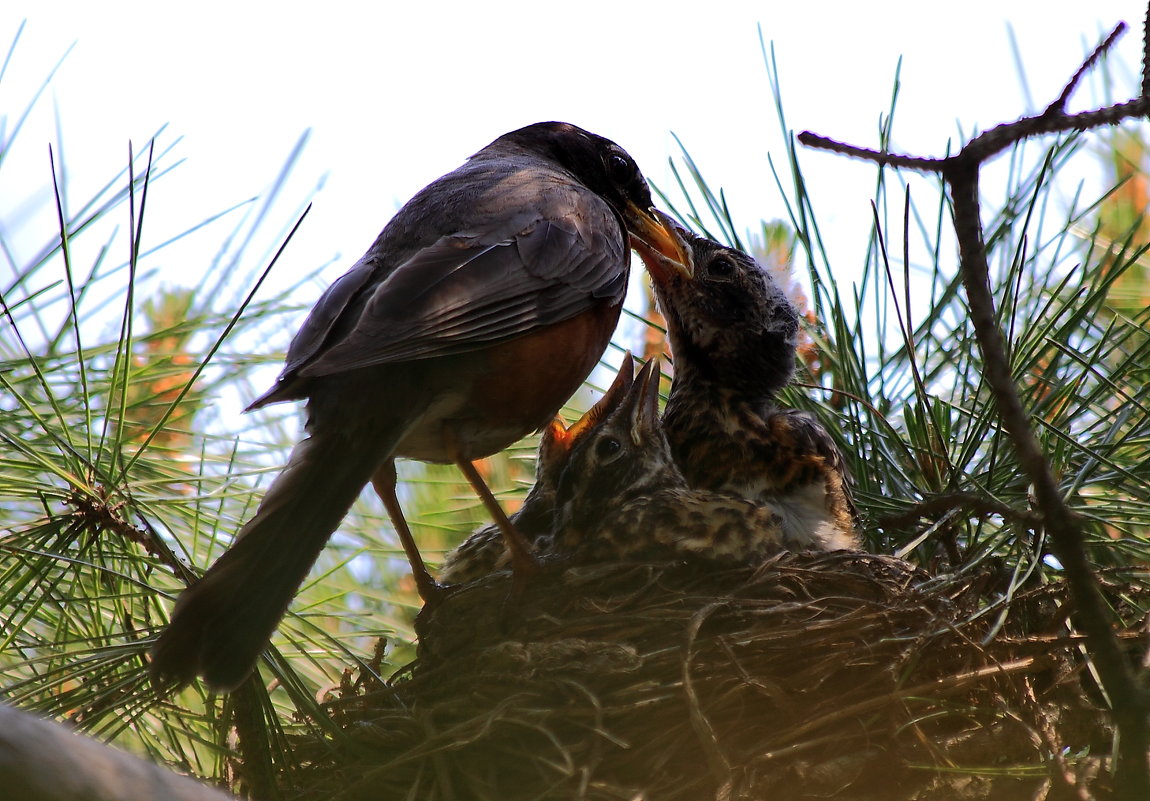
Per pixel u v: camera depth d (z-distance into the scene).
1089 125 6.61
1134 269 10.66
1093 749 8.26
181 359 10.38
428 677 9.21
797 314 11.84
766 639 8.56
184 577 8.23
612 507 10.66
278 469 9.39
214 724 8.78
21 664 8.30
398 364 9.27
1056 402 9.78
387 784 8.46
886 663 8.47
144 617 9.18
